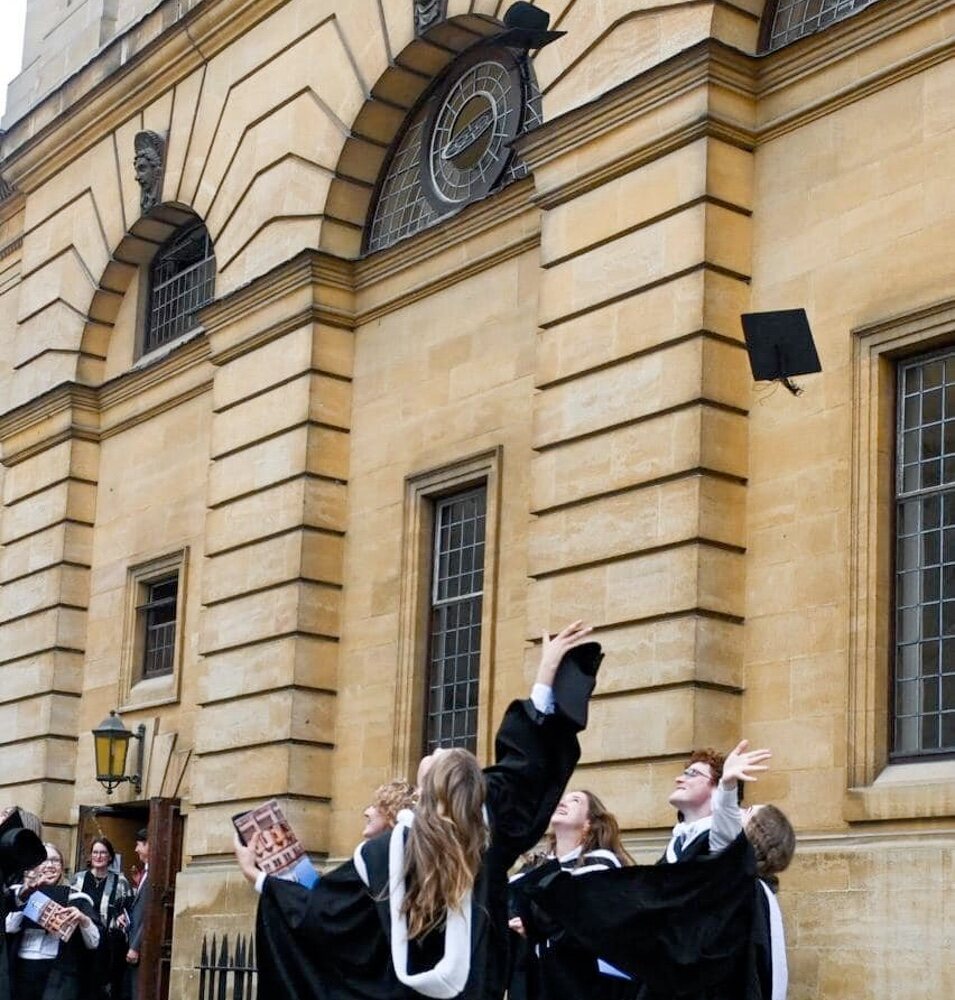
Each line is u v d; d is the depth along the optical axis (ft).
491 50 63.36
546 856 35.53
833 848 43.65
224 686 67.36
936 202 45.09
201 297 78.74
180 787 72.23
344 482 66.08
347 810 63.05
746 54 50.06
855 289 46.85
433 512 62.80
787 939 44.09
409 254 64.28
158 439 79.05
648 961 26.68
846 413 46.34
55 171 87.51
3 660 85.25
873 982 41.93
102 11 86.94
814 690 45.60
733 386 49.03
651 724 47.65
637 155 51.55
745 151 50.44
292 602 64.75
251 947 62.28
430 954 20.84
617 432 50.70
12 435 87.51
